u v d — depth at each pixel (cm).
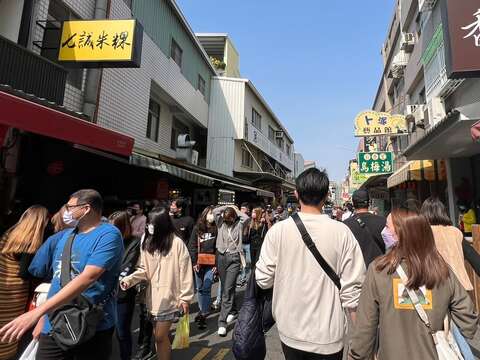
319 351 203
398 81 1717
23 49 538
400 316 185
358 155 1512
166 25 1340
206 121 1850
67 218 254
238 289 739
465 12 593
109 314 248
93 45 682
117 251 240
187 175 864
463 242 324
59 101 619
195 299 676
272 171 2673
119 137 541
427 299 183
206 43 2369
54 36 739
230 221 536
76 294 212
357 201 383
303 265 215
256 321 241
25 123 385
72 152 671
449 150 834
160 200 890
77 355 230
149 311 337
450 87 852
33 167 610
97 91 852
